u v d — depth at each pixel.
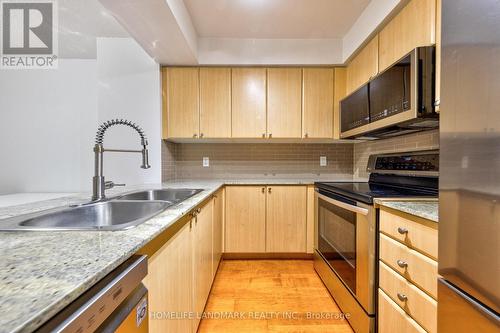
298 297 1.85
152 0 1.50
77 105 2.85
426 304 0.96
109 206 1.32
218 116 2.57
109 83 2.44
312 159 2.98
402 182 1.84
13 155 2.85
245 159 2.98
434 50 1.28
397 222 1.14
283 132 2.59
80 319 0.42
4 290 0.40
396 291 1.14
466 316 0.71
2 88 2.83
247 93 2.58
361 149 2.80
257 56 2.50
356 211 1.43
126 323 0.57
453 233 0.75
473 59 0.67
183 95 2.56
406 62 1.36
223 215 2.50
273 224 2.51
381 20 1.76
